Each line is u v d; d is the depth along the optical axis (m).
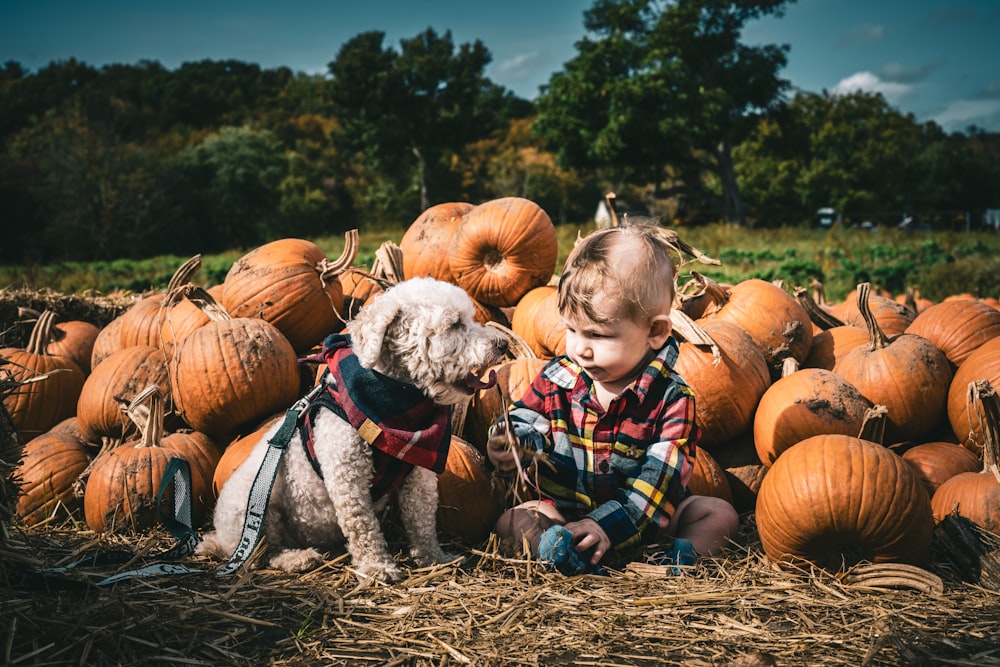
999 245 28.64
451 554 3.42
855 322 5.50
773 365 4.67
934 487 3.89
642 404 3.39
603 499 3.43
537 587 3.02
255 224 71.62
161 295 5.58
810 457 3.27
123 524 3.92
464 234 5.23
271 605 2.88
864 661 2.36
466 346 3.04
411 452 3.07
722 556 3.50
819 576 3.19
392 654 2.50
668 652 2.48
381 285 5.04
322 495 3.24
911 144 81.00
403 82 69.94
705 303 4.94
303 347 4.91
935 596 2.93
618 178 73.12
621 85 44.41
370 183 86.69
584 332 3.24
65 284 23.83
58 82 120.69
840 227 39.81
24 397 4.91
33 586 2.94
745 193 65.69
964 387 4.14
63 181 58.25
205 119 124.00
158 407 4.20
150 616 2.68
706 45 48.03
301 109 127.06
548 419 3.50
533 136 49.03
